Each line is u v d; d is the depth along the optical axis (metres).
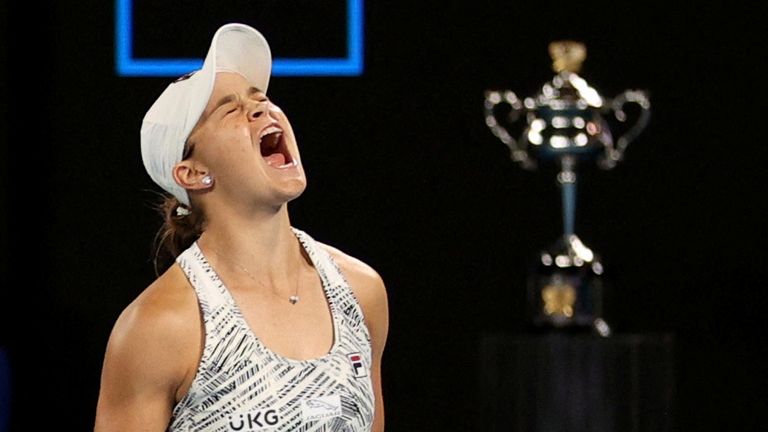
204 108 7.08
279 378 6.95
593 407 17.72
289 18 20.72
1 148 20.11
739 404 20.91
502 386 17.97
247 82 7.32
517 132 20.88
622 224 20.94
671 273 20.91
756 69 20.67
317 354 7.14
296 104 20.88
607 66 20.81
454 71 20.89
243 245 7.17
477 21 20.84
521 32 20.81
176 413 7.06
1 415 18.22
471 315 21.06
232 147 7.07
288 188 7.08
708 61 20.72
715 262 20.84
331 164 20.95
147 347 6.93
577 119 18.86
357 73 20.83
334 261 7.57
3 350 18.56
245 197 7.11
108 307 20.86
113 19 20.73
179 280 7.12
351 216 20.98
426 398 21.16
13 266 20.58
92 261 20.86
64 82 20.78
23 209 20.69
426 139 20.95
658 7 20.72
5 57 20.05
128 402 7.02
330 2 20.75
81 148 20.81
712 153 20.78
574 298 18.86
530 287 20.30
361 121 20.92
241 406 6.90
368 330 7.72
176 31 20.70
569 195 19.19
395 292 21.08
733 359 20.89
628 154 20.89
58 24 20.70
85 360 20.80
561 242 20.14
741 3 20.64
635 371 17.69
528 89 20.81
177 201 7.61
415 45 20.89
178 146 7.17
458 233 21.05
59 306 20.81
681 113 20.80
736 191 20.80
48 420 20.78
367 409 7.19
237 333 6.96
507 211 20.97
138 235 20.86
